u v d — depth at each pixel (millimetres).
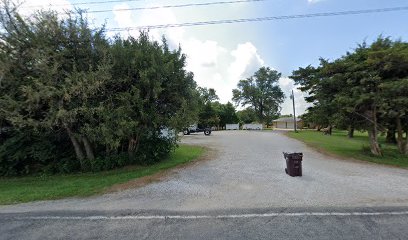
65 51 9695
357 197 6445
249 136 29219
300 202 6082
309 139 24297
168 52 11703
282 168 10320
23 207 6000
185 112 10922
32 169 10688
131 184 7992
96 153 11180
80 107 9055
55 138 10828
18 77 9586
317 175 9086
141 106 9992
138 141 11227
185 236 4383
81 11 14398
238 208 5723
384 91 12039
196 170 10000
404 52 11648
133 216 5328
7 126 10422
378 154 13555
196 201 6285
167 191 7203
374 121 13438
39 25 9641
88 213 5531
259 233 4457
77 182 8430
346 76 12969
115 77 10234
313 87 15055
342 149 16266
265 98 66688
